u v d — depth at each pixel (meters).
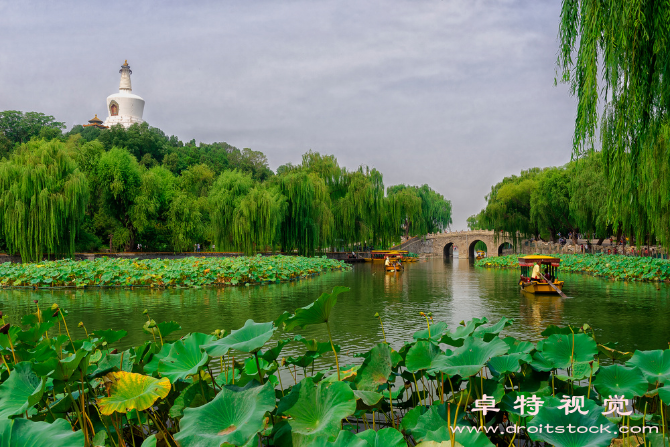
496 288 23.28
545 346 3.76
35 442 2.31
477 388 3.52
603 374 3.42
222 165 98.62
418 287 23.77
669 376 3.34
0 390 3.12
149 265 25.38
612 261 32.03
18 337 4.32
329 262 38.78
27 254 28.70
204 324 12.25
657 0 6.73
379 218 53.28
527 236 52.22
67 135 92.88
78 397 3.63
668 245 20.17
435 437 2.87
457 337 4.19
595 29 7.13
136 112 112.44
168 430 3.72
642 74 7.03
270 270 25.98
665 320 13.18
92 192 42.62
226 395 2.84
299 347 9.66
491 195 53.50
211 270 23.62
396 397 4.02
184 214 43.66
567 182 43.22
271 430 3.04
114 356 3.88
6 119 82.38
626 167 8.30
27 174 29.12
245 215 35.62
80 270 22.14
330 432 2.61
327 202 47.19
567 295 19.67
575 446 2.50
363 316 14.05
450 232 76.81
